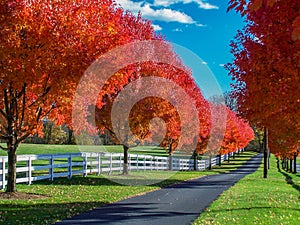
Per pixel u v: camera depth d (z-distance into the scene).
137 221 10.70
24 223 9.87
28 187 16.94
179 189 19.75
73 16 13.18
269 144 32.28
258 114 13.05
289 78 10.52
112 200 14.78
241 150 102.94
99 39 13.58
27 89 14.38
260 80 11.39
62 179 20.78
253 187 20.97
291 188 22.47
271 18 9.36
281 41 9.57
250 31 11.78
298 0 8.18
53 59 13.07
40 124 15.65
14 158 14.84
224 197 16.12
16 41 12.35
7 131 14.66
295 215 11.62
